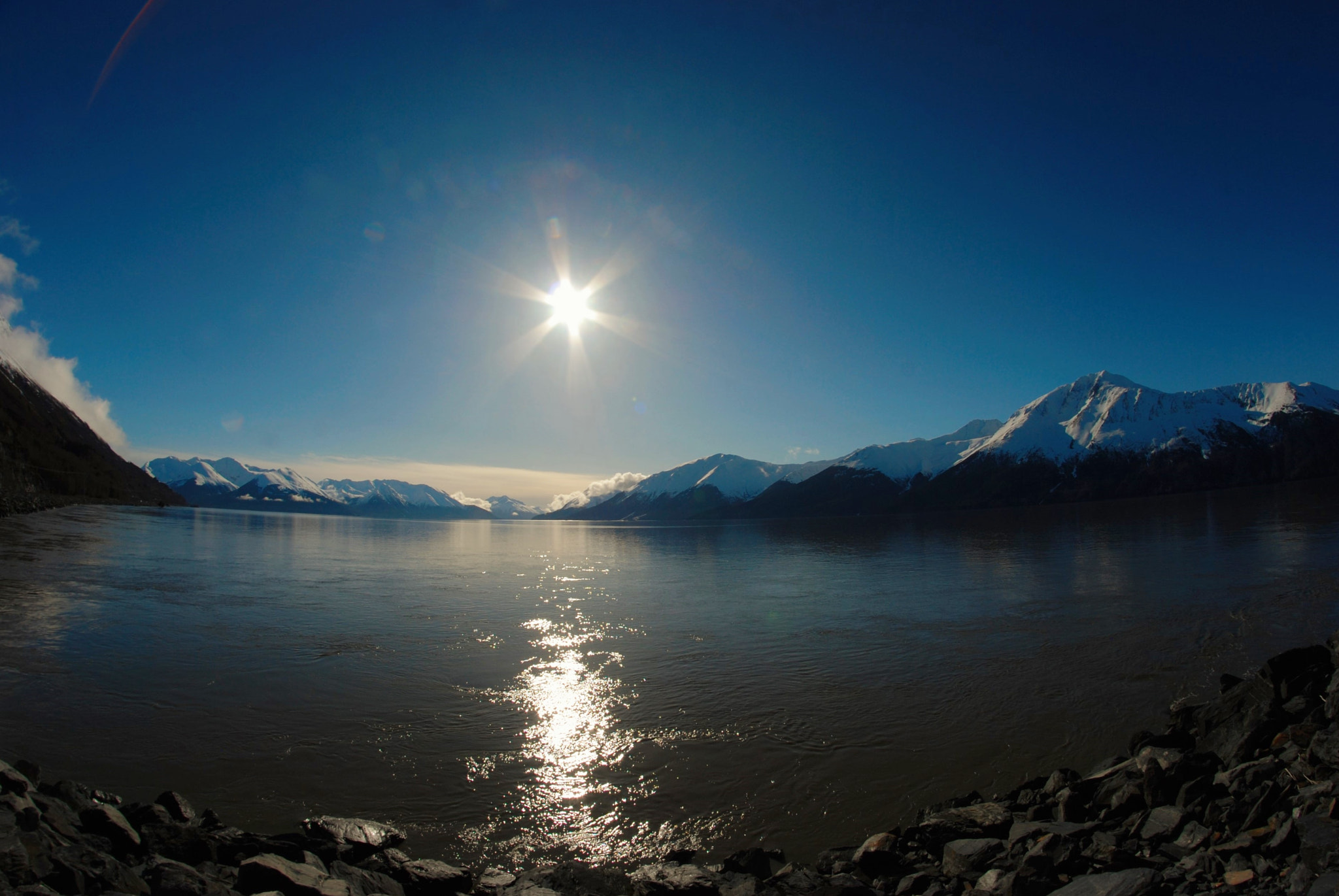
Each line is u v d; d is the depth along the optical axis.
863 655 27.17
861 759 17.02
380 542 110.19
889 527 154.12
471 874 11.61
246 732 18.33
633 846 13.21
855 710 20.53
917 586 48.03
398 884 10.91
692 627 33.44
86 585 41.25
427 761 16.78
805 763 16.78
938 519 187.62
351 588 46.78
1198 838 10.13
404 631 31.70
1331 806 8.59
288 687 22.31
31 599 35.66
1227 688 18.52
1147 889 8.58
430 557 78.81
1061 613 34.66
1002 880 9.81
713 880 10.95
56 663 23.70
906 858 11.74
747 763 16.80
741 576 58.03
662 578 57.12
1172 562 53.22
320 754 17.08
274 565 60.78
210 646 27.36
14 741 16.92
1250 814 10.05
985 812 12.95
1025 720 19.52
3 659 23.77
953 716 19.91
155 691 21.30
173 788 14.98
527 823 13.98
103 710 19.45
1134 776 13.02
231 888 9.48
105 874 8.82
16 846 8.16
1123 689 21.88
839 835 13.59
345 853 11.62
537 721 19.64
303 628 31.64
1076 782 13.95
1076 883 9.17
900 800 14.96
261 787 15.20
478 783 15.70
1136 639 28.23
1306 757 10.87
